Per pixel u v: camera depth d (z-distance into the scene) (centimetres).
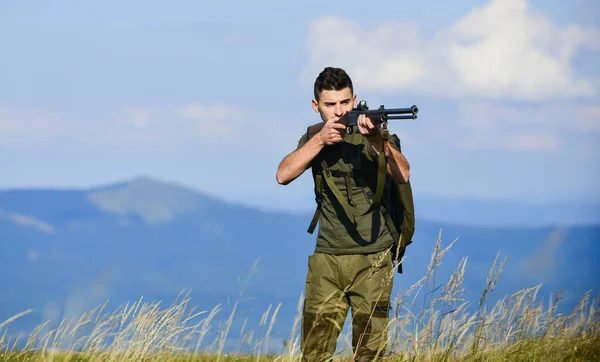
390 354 900
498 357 973
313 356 935
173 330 930
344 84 920
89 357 905
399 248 952
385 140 843
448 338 916
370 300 921
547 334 1070
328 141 902
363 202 930
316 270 955
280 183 963
